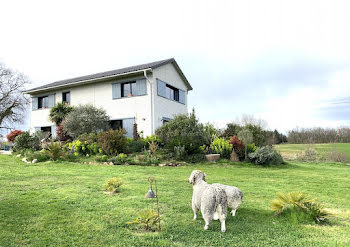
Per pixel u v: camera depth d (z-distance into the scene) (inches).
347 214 179.8
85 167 386.3
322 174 382.3
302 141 1250.0
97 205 186.2
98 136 511.2
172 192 232.5
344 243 124.7
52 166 394.9
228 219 161.9
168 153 491.5
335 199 225.5
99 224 149.4
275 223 154.6
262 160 481.4
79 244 123.0
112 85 692.7
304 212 163.6
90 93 729.6
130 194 221.6
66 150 512.1
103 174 323.0
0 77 1047.6
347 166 551.2
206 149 547.8
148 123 631.2
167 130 568.1
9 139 754.2
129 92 679.7
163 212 174.2
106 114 681.6
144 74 617.6
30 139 605.0
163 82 692.7
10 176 299.4
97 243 124.4
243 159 529.3
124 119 666.8
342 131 1208.8
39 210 171.8
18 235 132.2
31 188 238.4
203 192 147.0
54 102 802.2
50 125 794.2
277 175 361.4
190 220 159.3
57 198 203.0
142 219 145.8
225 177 330.0
